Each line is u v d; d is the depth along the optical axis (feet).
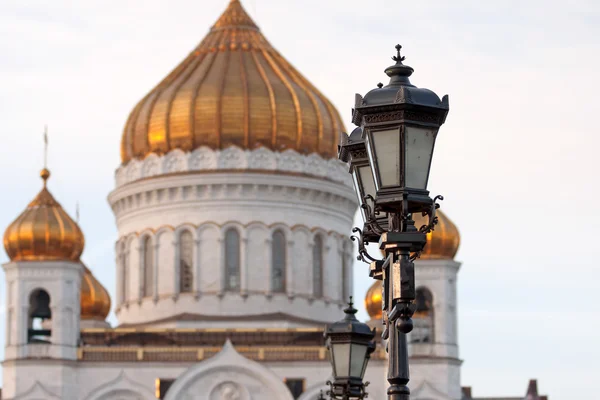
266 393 472.44
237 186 509.35
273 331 489.67
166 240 511.81
